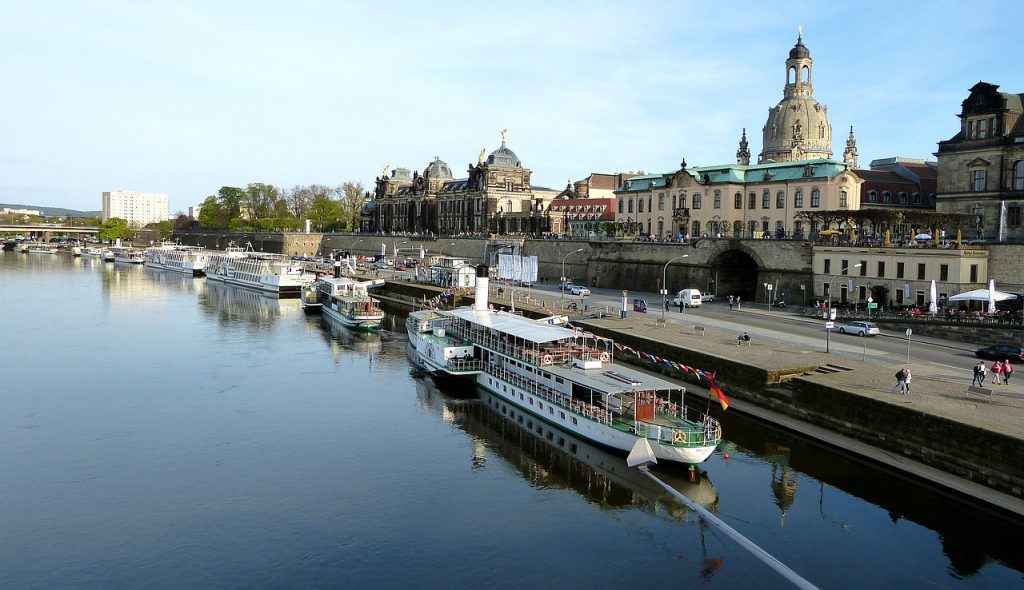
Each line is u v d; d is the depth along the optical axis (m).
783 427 53.22
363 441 53.44
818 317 86.38
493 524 40.28
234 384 69.12
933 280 79.31
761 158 199.88
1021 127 93.38
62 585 34.53
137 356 81.62
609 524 40.28
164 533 39.31
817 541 37.81
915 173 129.62
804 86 194.88
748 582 34.50
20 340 90.88
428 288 128.75
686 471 46.41
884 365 58.69
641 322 84.06
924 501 41.62
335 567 35.91
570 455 50.91
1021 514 37.38
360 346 89.69
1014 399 47.50
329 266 189.62
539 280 154.75
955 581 34.16
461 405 63.03
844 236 101.88
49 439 53.41
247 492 44.34
